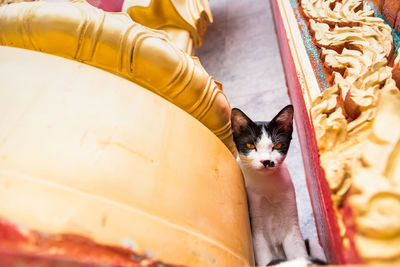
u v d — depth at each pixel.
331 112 0.54
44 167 0.38
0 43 0.55
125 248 0.38
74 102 0.47
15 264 0.27
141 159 0.48
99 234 0.37
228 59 1.30
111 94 0.49
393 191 0.32
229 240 0.52
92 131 0.46
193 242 0.48
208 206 0.51
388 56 0.60
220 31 1.48
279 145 0.67
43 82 0.47
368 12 0.70
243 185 0.64
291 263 0.58
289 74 0.83
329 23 0.72
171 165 0.50
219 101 0.61
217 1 1.71
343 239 0.41
